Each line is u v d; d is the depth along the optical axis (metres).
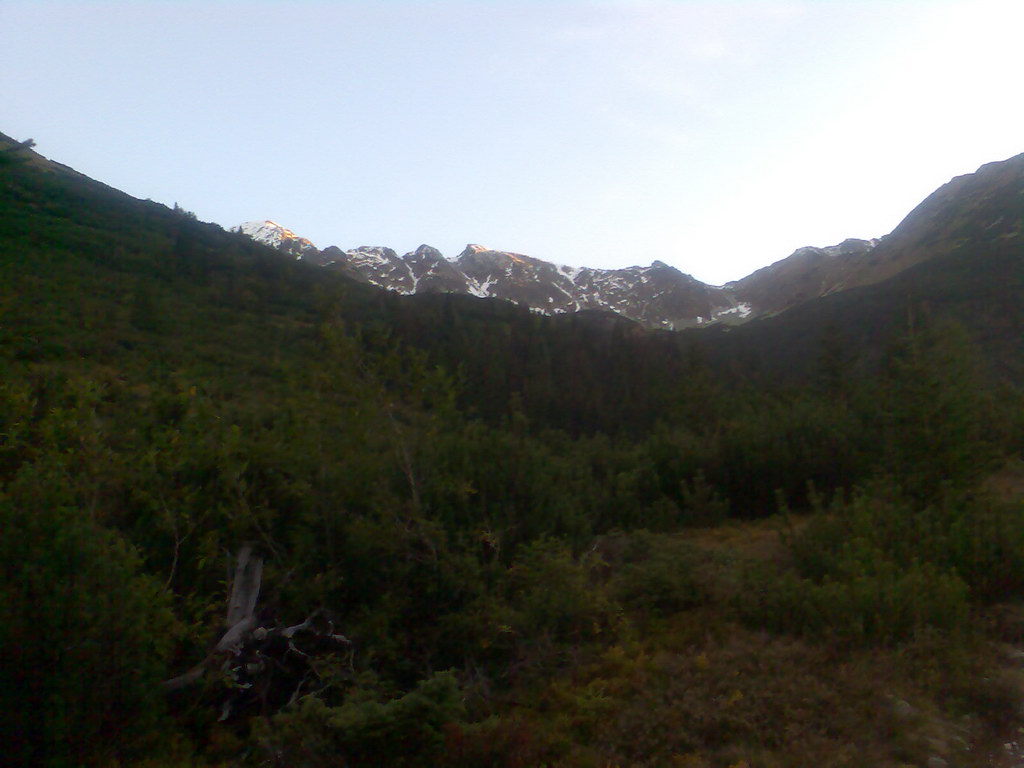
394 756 4.86
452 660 7.38
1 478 7.67
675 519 13.48
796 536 9.01
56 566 5.00
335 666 6.88
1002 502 8.82
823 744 4.82
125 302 33.34
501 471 9.43
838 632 6.31
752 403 21.39
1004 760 4.59
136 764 5.40
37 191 50.66
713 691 5.61
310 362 9.48
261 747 5.25
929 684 5.50
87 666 4.97
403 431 9.38
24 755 4.81
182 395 9.45
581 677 6.46
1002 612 6.80
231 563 7.95
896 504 9.06
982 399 13.55
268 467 8.55
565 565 7.65
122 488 7.93
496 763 4.96
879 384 15.05
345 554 8.27
